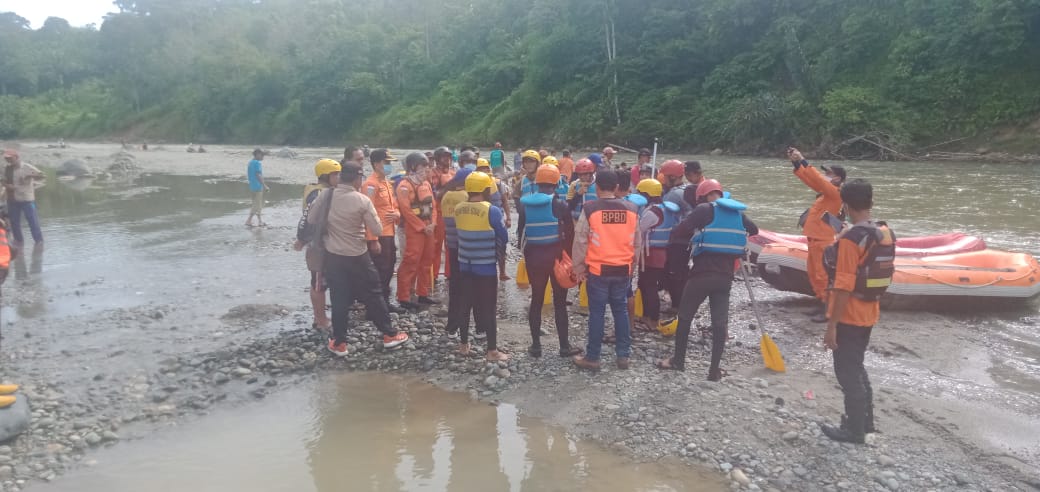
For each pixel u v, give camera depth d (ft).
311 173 96.94
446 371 19.39
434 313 25.02
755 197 58.75
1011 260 25.11
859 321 14.08
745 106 122.83
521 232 20.36
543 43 169.78
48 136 330.13
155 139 293.43
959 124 104.94
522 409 16.87
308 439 15.43
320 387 18.39
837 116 111.96
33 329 23.12
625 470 13.82
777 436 14.94
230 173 100.73
